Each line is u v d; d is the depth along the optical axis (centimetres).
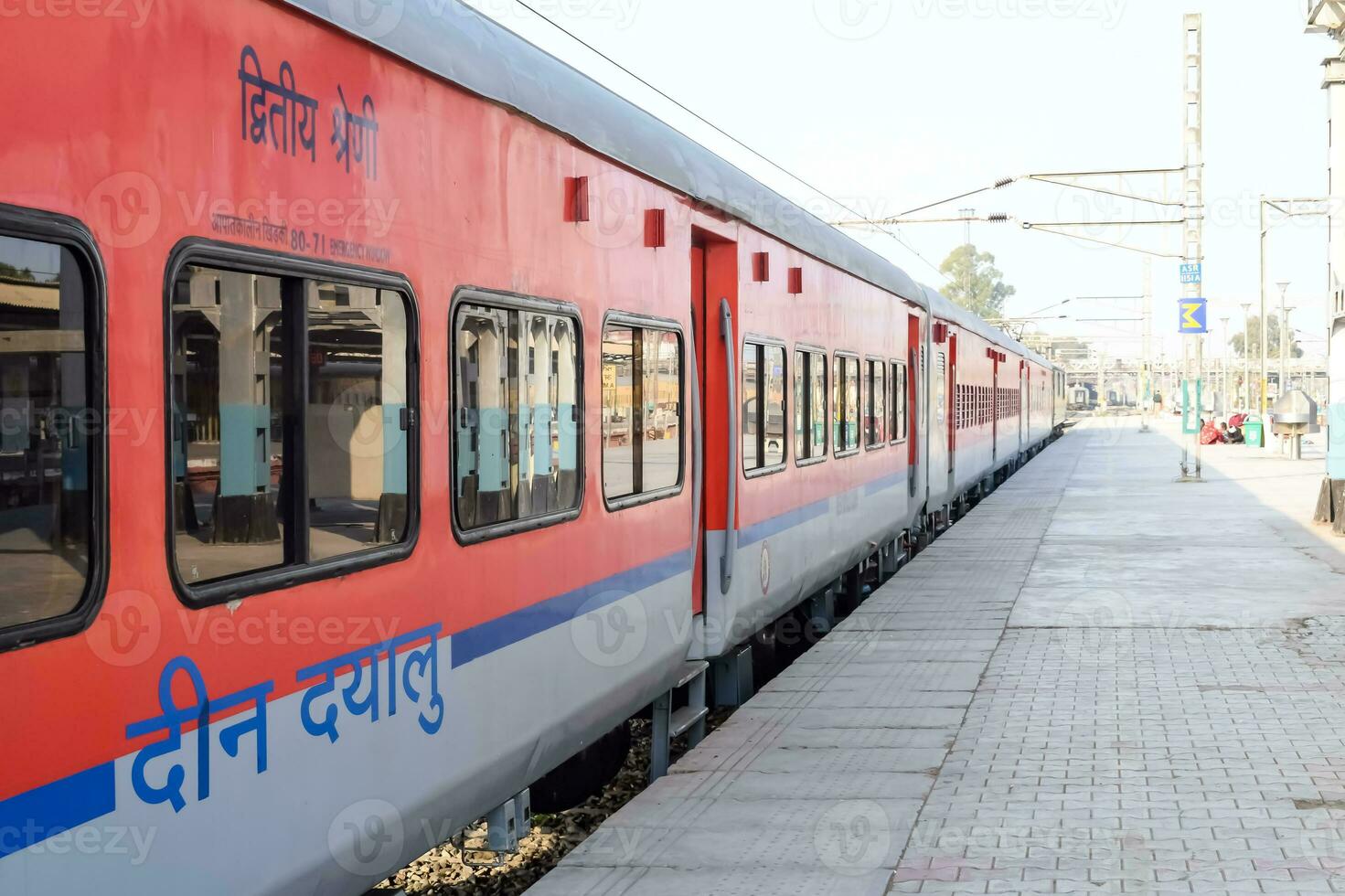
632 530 648
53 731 284
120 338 302
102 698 297
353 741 395
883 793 637
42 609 284
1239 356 12575
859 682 894
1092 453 4181
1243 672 912
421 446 435
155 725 313
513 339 507
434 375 444
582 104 580
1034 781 655
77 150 289
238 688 342
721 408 813
